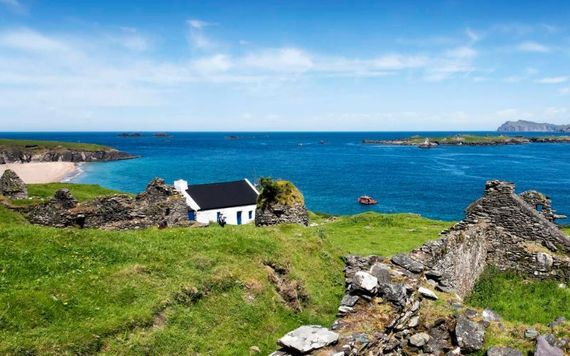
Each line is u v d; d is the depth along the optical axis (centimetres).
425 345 1373
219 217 6488
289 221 3272
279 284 1805
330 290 2002
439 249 2162
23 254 1573
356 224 4588
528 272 2747
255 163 19988
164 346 1291
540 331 1403
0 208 3062
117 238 1880
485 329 1401
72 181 13150
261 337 1533
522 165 18088
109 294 1402
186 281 1556
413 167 18075
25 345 1108
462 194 11438
